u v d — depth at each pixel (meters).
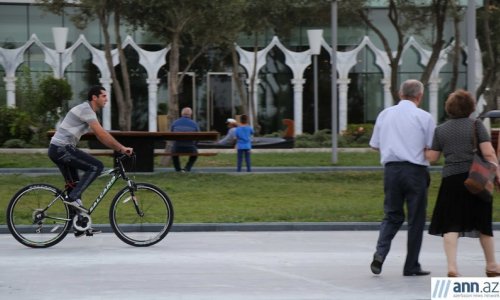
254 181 48.34
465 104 20.77
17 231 27.72
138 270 23.47
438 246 28.80
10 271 23.27
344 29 94.25
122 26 92.88
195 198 41.03
